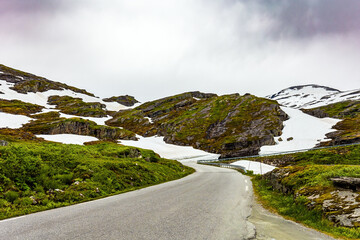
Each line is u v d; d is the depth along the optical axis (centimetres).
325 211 810
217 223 707
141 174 2120
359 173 1001
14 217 771
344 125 10494
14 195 1007
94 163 1852
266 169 5041
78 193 1212
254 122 12675
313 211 841
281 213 921
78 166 1695
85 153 2462
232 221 744
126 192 1425
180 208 916
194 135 13275
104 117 19100
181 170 3728
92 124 10950
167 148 11494
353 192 880
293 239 600
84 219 727
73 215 787
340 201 832
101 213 816
